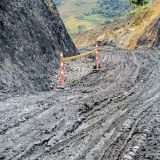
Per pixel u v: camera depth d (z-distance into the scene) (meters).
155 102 11.77
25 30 19.45
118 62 25.33
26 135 8.29
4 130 8.64
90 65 23.98
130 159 7.02
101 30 83.75
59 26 27.45
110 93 13.27
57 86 16.80
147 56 28.56
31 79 16.09
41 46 20.77
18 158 7.03
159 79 16.28
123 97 12.55
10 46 16.52
